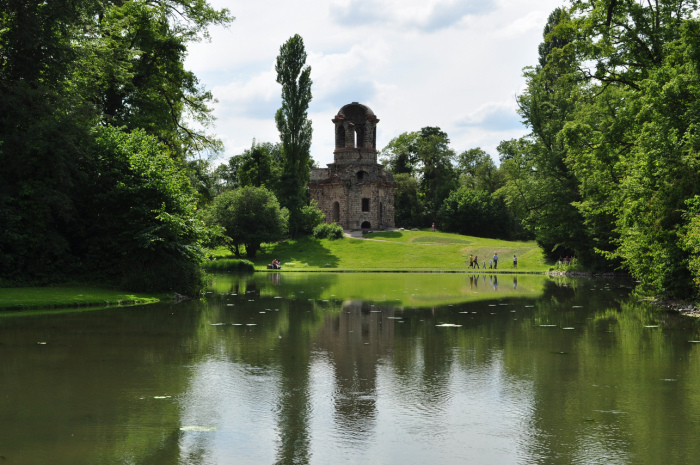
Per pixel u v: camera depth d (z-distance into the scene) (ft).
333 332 52.95
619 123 98.12
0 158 78.64
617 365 38.93
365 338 49.67
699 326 57.26
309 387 32.99
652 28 96.63
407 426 26.27
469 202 344.49
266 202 248.52
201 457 22.43
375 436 24.90
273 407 29.12
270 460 22.16
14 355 41.22
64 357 40.70
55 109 81.00
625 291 104.88
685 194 71.26
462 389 32.71
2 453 22.74
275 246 278.26
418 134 406.00
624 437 24.70
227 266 194.08
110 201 84.69
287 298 88.58
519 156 190.39
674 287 76.33
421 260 242.78
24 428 25.79
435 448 23.47
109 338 48.44
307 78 279.08
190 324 57.16
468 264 230.27
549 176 177.27
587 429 25.82
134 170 86.22
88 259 86.43
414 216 382.42
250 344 46.44
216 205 243.81
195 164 131.03
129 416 27.55
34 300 68.39
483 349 44.73
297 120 280.10
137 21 113.50
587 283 131.23
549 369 37.70
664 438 24.52
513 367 38.24
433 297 91.50
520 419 27.25
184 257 88.48
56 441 24.09
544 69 115.34
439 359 40.98
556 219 175.11
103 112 113.29
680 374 36.22
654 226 76.18
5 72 82.79
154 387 32.78
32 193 77.41
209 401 30.12
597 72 101.50
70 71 89.51
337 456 22.59
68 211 83.71
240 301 82.84
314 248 272.31
